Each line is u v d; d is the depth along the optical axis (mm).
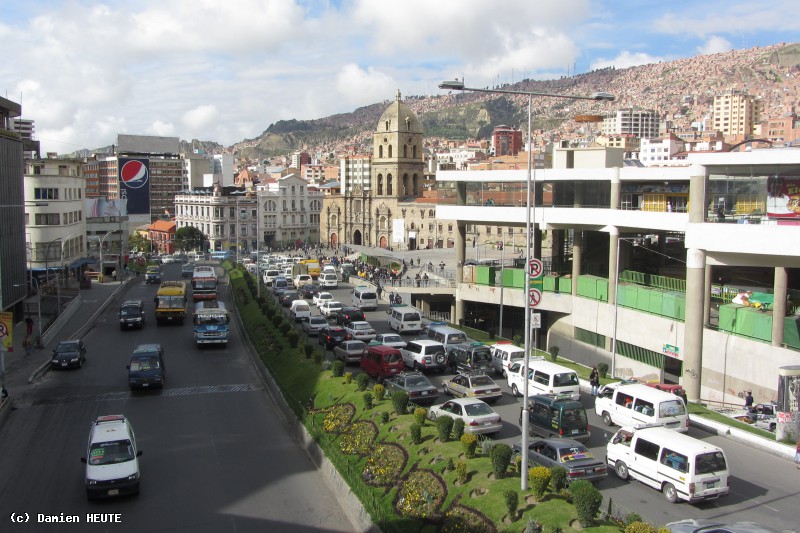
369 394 34000
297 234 185500
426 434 28766
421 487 24906
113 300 81812
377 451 28688
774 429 33094
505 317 71250
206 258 150125
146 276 101750
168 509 25906
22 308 65000
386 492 25734
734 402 41844
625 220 51938
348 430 31719
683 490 23672
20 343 54719
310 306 75000
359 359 46281
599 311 55125
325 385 38281
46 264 76938
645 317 49500
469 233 137125
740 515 23219
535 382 37000
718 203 43938
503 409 36188
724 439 31969
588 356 56469
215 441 33625
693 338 40250
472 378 36594
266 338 52625
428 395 35688
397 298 71750
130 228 190750
